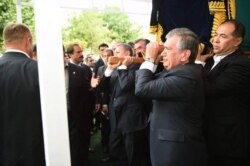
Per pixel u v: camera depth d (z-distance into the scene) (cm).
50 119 79
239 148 150
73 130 228
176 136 128
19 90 121
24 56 130
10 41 130
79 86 235
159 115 136
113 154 254
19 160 121
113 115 242
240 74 146
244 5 199
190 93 128
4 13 347
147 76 135
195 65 139
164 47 141
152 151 140
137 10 488
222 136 151
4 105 121
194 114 132
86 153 259
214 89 146
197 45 138
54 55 78
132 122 226
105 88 260
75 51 303
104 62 349
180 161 128
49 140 79
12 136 120
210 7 178
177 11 189
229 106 150
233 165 154
